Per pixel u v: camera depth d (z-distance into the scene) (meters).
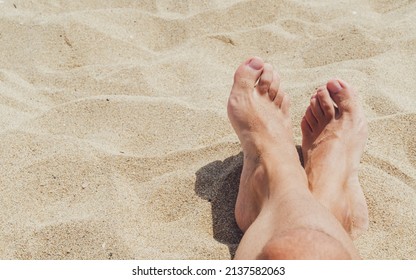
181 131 0.96
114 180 0.84
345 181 0.83
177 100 1.02
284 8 1.33
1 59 1.17
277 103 0.91
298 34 1.26
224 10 1.31
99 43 1.20
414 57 1.14
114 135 0.96
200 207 0.82
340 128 0.89
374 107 1.00
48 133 0.96
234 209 0.83
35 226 0.77
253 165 0.82
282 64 1.17
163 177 0.86
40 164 0.87
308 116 0.92
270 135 0.84
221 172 0.87
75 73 1.13
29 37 1.21
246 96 0.90
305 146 0.91
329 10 1.34
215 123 0.97
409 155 0.91
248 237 0.70
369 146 0.91
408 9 1.32
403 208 0.81
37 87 1.10
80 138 0.95
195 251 0.75
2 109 1.01
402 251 0.75
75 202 0.82
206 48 1.21
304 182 0.76
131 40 1.24
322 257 0.60
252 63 0.93
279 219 0.68
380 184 0.84
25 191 0.83
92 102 1.02
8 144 0.91
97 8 1.35
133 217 0.79
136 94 1.07
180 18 1.30
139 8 1.36
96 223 0.77
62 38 1.20
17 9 1.31
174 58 1.16
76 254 0.74
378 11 1.35
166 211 0.82
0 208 0.81
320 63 1.16
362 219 0.79
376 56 1.14
